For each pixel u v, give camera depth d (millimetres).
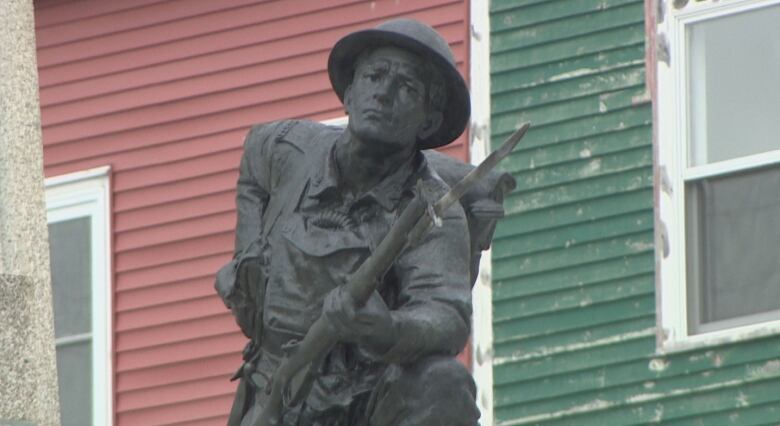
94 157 40531
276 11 39656
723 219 35969
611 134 36688
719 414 35000
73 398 39656
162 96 40375
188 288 39312
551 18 37375
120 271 39875
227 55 39969
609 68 36906
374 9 38656
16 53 27203
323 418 14969
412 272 14805
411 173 15203
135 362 39344
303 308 15031
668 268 35875
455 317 14734
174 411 38812
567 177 36781
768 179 35969
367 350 14562
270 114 39312
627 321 35875
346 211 15125
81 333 39906
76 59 41156
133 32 40938
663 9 36750
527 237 36688
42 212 26609
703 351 35312
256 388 15297
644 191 36312
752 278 35719
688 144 36312
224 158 39625
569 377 35938
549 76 37188
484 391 36219
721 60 36406
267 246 15281
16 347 18891
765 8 36344
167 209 39750
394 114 14969
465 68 37562
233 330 38781
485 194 15508
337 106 38719
